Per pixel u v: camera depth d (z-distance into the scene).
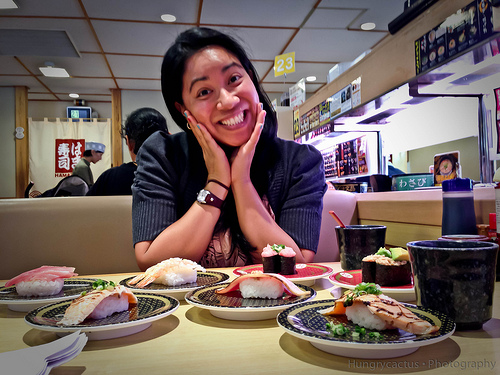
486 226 0.97
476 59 2.02
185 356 0.55
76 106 7.40
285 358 0.53
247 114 1.49
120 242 1.87
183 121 1.63
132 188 1.54
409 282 0.94
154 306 0.77
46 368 0.45
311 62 5.91
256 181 1.65
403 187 2.10
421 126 2.90
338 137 4.06
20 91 6.83
